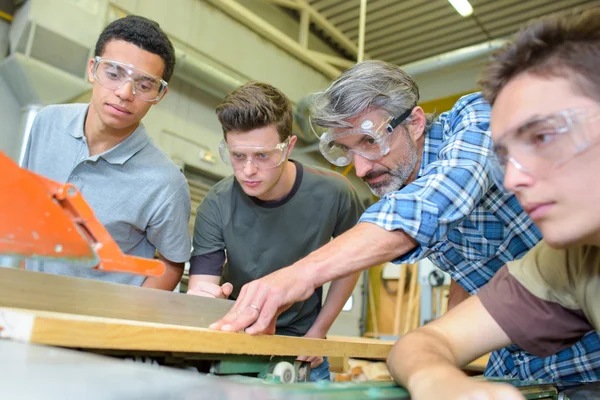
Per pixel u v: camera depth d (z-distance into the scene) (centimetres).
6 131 271
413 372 69
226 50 396
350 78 125
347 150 136
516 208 116
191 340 81
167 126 357
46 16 271
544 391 82
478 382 63
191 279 165
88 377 42
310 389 57
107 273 145
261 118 143
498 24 455
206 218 166
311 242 167
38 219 62
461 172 101
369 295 517
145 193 146
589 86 56
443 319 89
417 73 473
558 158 57
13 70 265
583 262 80
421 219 95
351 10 466
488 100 69
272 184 153
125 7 320
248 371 94
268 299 95
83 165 143
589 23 58
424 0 438
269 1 446
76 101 287
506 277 89
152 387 42
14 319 63
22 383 39
